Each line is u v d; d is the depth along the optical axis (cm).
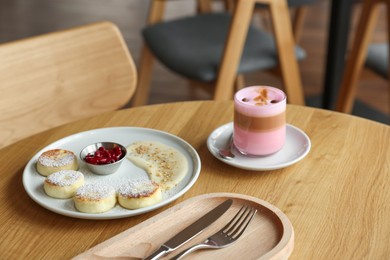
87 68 124
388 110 260
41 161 92
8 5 378
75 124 109
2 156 99
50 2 385
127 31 343
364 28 197
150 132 104
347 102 211
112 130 105
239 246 76
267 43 207
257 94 100
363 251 76
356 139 102
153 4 222
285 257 74
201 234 79
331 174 92
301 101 208
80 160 95
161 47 205
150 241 77
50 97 120
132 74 130
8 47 115
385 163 95
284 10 191
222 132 105
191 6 386
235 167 95
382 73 197
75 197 83
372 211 83
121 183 90
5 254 76
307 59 311
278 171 94
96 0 390
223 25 220
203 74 191
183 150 99
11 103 115
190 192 89
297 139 102
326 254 75
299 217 83
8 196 88
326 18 363
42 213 85
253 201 83
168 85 286
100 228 81
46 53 120
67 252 77
